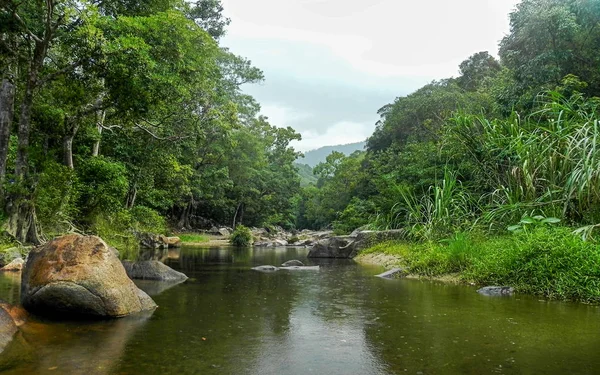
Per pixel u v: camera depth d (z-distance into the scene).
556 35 13.23
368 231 14.32
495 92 15.95
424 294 5.94
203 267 10.11
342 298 5.61
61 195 13.59
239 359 3.05
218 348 3.31
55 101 12.80
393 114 31.23
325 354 3.18
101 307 4.28
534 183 8.66
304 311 4.75
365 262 11.84
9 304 4.25
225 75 30.36
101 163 16.34
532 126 10.29
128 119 12.57
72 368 2.80
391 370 2.84
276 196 46.59
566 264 5.83
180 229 36.78
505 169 10.55
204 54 14.30
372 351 3.26
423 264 8.24
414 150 19.52
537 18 13.46
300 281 7.41
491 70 31.66
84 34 9.97
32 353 3.11
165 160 21.78
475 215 10.90
